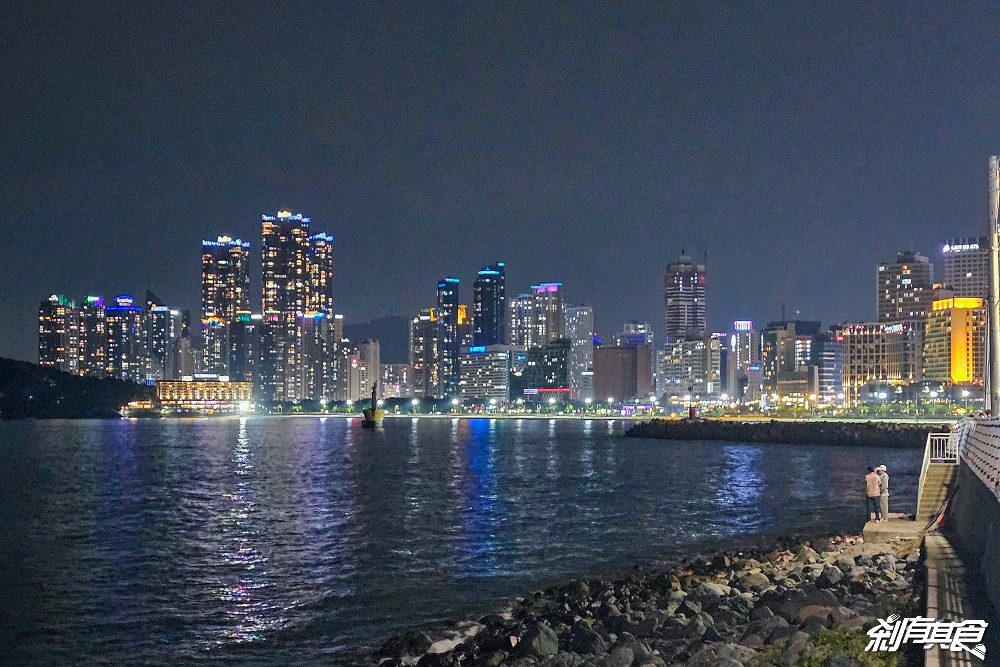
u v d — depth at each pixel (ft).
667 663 78.79
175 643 110.93
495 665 87.25
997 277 198.90
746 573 119.14
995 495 82.33
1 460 479.41
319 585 143.13
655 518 220.02
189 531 205.98
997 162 198.49
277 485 322.34
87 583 146.82
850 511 228.02
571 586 129.59
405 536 193.36
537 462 435.12
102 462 461.78
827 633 70.85
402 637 105.70
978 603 73.67
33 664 103.55
